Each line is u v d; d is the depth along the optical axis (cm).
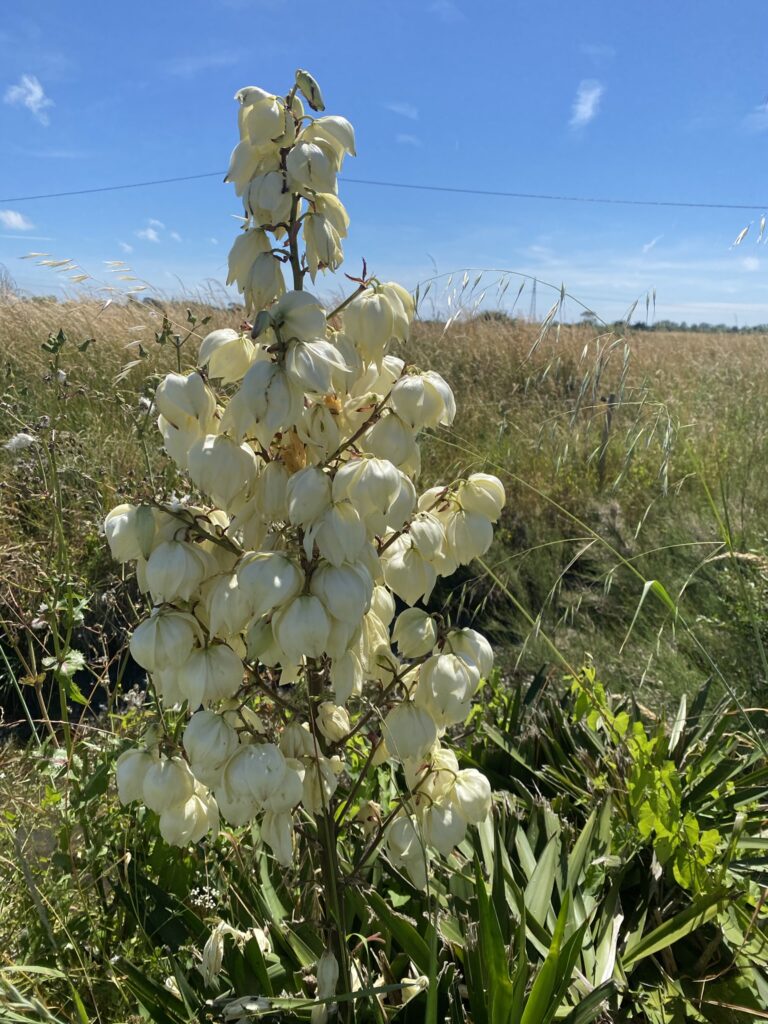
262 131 115
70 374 512
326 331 124
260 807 120
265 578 109
